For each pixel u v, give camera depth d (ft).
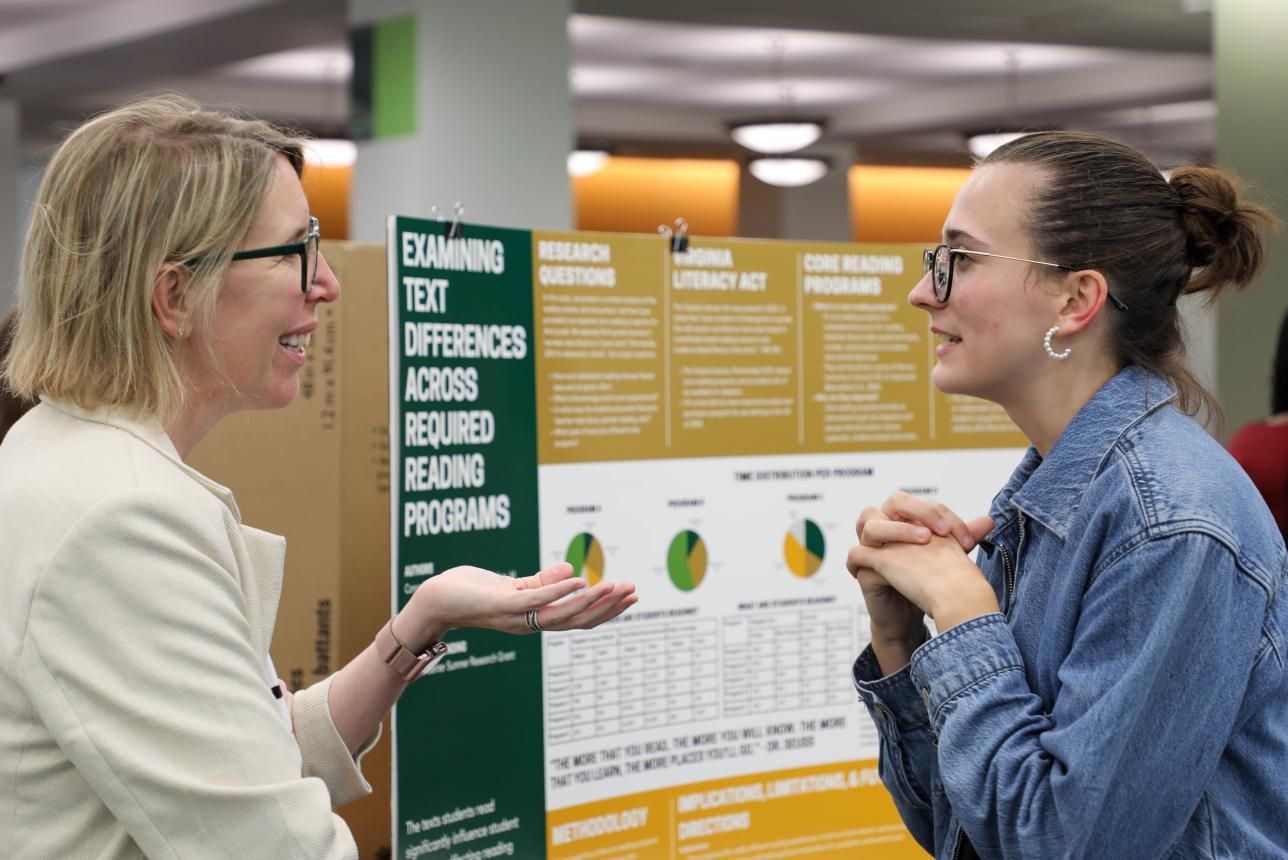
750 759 8.25
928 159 38.65
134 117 3.98
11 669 3.48
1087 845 3.57
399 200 19.54
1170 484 3.75
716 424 8.13
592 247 7.70
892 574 4.28
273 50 26.73
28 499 3.58
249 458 8.00
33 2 26.22
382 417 8.29
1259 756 3.79
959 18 26.50
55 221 3.85
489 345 7.26
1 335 6.20
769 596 8.30
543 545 7.54
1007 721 3.83
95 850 3.58
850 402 8.51
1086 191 4.08
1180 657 3.60
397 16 19.42
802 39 27.84
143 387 3.82
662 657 7.97
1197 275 4.37
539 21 20.07
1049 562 4.08
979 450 8.80
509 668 7.39
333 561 8.13
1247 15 18.01
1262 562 3.72
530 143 20.04
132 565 3.49
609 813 7.79
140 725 3.45
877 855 8.56
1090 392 4.18
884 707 4.63
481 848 7.27
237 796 3.51
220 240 3.90
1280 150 17.89
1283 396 10.11
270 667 4.33
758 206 38.22
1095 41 28.68
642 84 31.96
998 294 4.15
